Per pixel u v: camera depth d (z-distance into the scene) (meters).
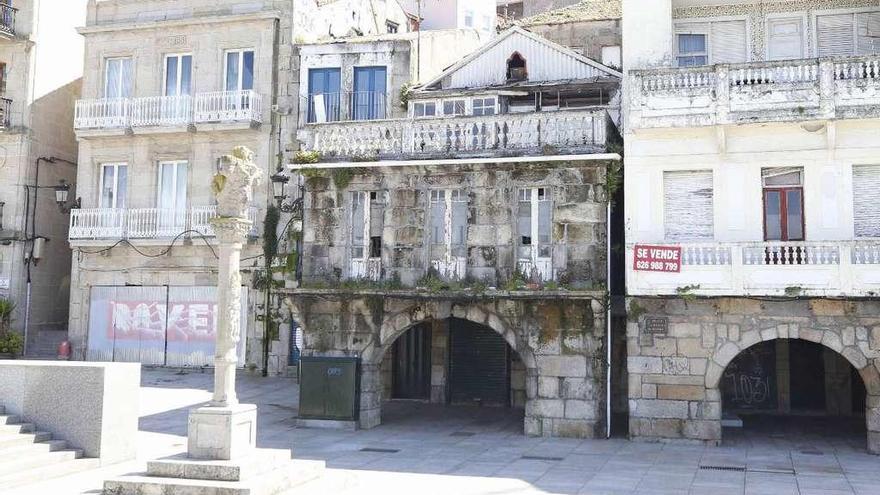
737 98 19.84
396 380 27.52
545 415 20.50
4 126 32.59
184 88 31.69
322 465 14.72
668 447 19.19
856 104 19.08
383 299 21.88
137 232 30.69
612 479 15.52
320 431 21.00
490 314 21.14
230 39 31.06
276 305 29.61
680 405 19.80
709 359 19.75
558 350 20.56
